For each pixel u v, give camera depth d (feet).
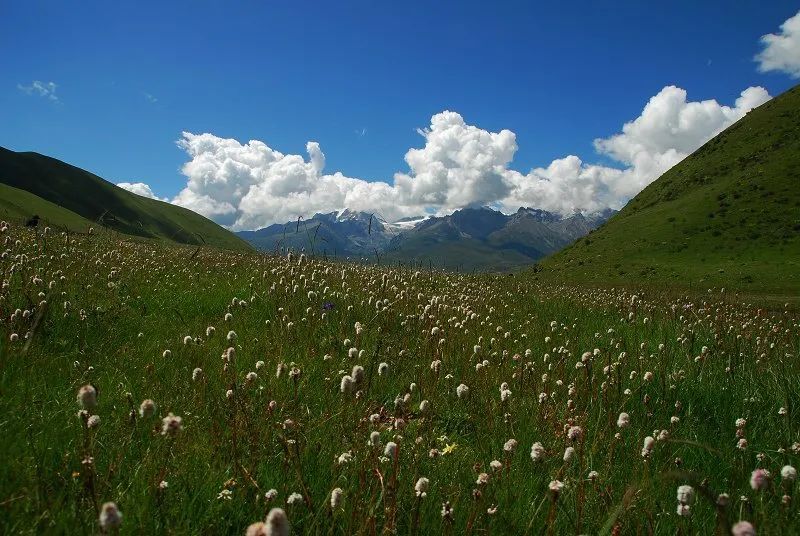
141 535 9.29
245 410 13.58
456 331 27.22
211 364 18.29
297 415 14.26
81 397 9.67
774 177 308.40
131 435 11.95
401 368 20.97
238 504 10.60
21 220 70.85
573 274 257.75
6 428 11.93
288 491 11.26
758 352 29.86
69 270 32.53
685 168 401.08
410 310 32.58
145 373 17.06
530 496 12.21
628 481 13.21
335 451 12.94
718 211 296.10
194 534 9.78
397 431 13.84
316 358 21.17
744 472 14.17
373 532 9.75
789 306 86.33
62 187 533.14
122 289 30.55
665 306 54.24
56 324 20.52
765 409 19.61
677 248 264.72
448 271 69.67
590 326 37.83
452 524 10.30
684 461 15.01
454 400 18.45
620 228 326.24
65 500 10.04
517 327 34.01
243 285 37.55
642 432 16.47
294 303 29.09
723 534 9.64
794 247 232.32
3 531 8.71
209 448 12.58
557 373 21.58
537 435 15.87
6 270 25.12
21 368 15.06
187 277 41.83
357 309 30.14
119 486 10.34
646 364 24.14
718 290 144.77
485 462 14.01
